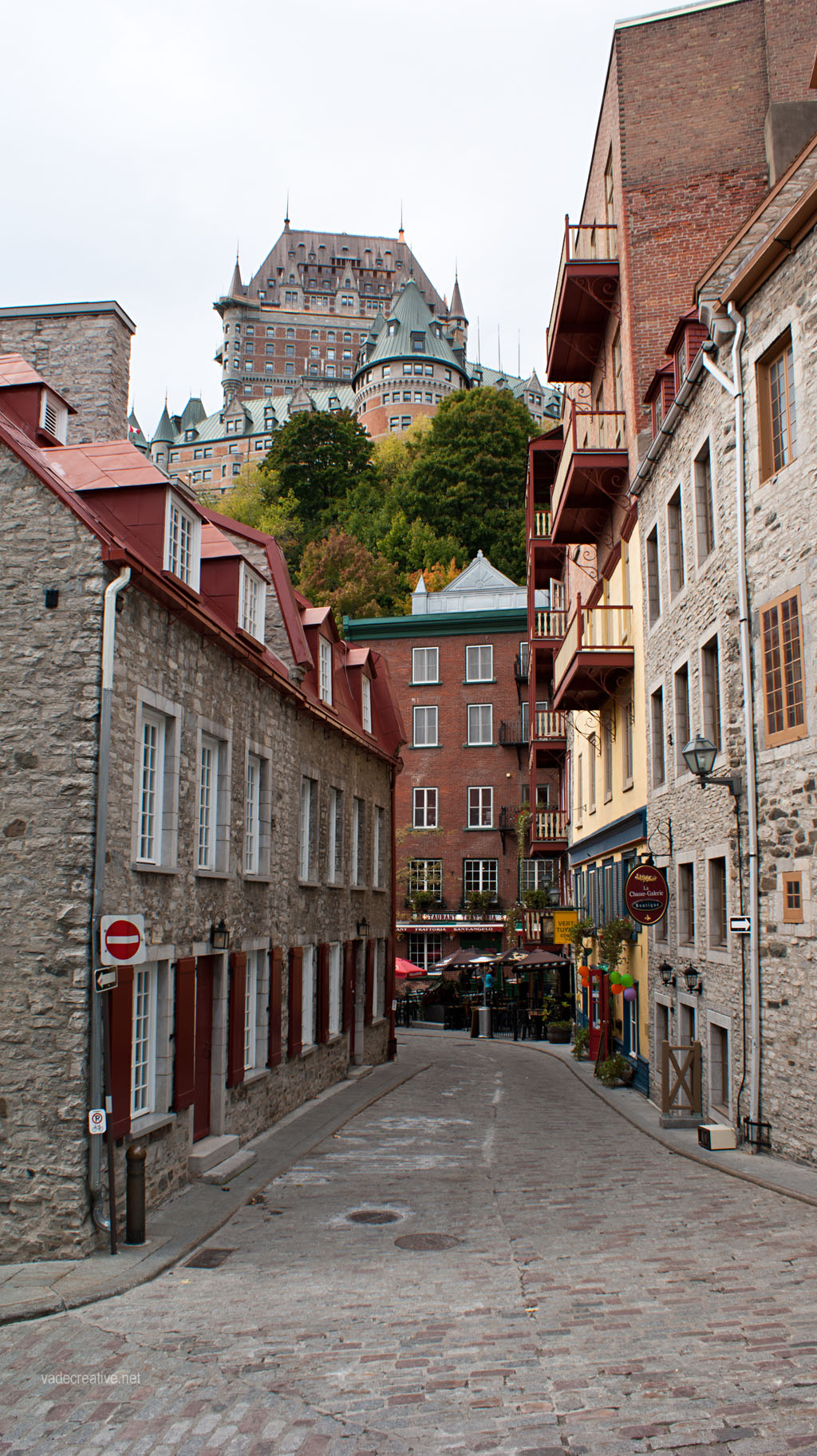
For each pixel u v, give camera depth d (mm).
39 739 9359
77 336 14555
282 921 15844
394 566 65750
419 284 185500
